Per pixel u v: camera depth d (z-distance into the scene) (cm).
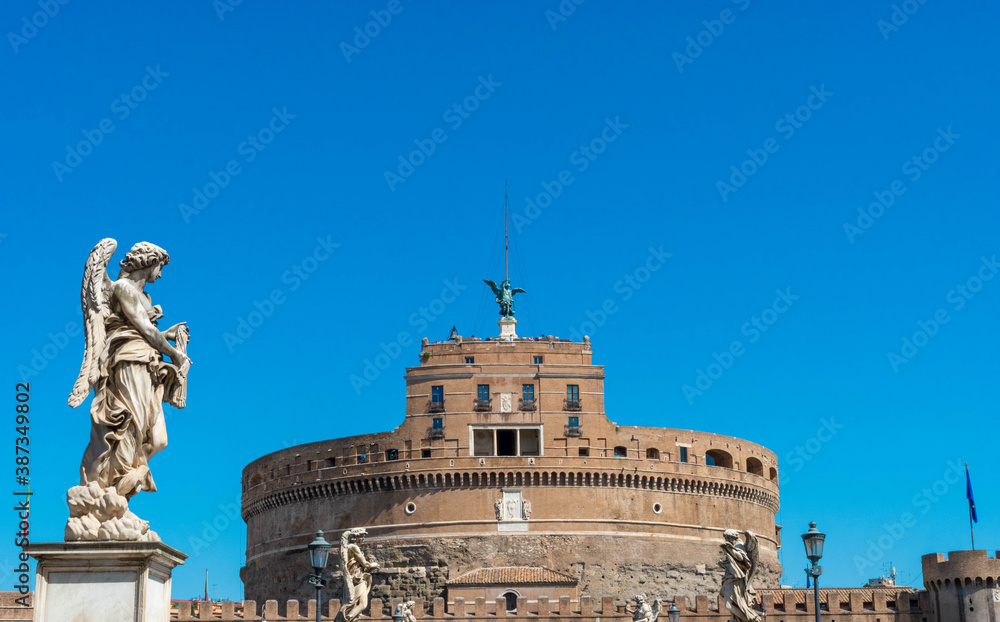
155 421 1496
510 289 16850
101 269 1480
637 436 15800
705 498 16062
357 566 3014
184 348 1555
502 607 13762
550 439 15488
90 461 1473
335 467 15862
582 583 15088
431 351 15875
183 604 13312
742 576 2744
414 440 15562
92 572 1412
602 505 15450
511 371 15662
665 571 15450
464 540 15188
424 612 14675
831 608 14050
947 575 13975
